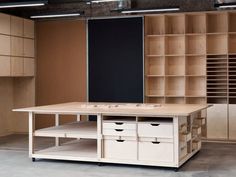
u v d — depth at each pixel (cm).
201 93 638
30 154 468
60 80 711
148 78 658
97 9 696
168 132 413
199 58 639
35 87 716
